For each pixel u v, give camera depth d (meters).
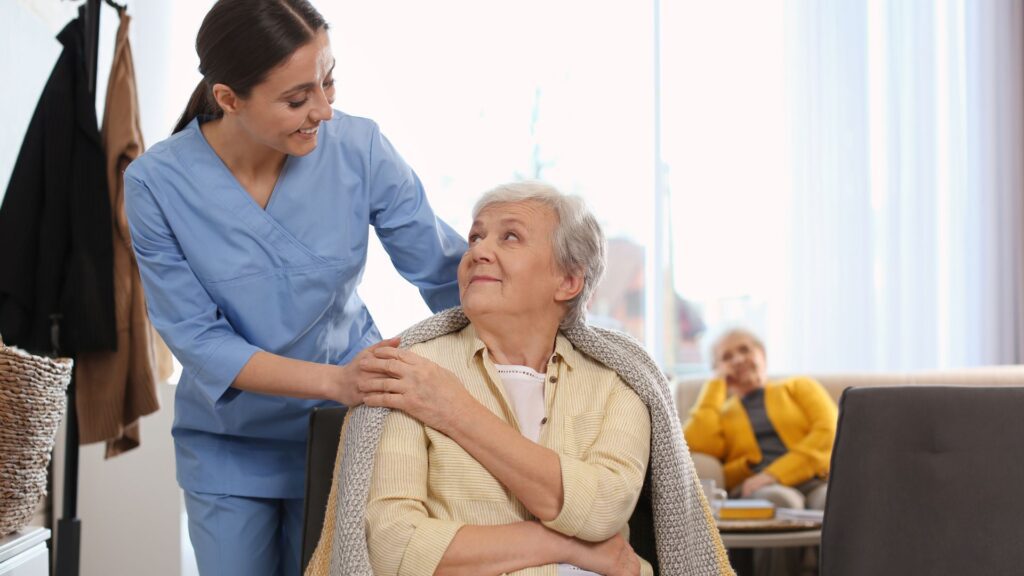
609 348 1.52
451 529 1.33
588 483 1.36
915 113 4.34
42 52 2.80
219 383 1.54
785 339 4.33
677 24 4.37
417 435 1.40
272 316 1.62
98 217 2.44
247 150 1.58
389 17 3.94
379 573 1.34
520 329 1.50
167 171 1.57
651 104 4.36
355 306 1.78
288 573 1.77
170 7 3.43
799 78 4.33
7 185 2.54
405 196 1.72
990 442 1.57
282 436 1.67
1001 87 4.38
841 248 4.31
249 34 1.41
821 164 4.32
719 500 2.79
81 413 2.44
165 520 3.04
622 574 1.41
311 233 1.63
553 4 4.25
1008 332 4.35
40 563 1.76
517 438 1.37
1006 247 4.36
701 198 4.39
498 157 4.15
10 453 1.59
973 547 1.55
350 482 1.37
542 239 1.50
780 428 3.69
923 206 4.34
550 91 4.26
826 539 1.63
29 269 2.38
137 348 2.51
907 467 1.60
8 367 1.57
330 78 1.51
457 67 4.03
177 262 1.59
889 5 4.34
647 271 4.38
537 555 1.35
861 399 1.64
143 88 3.39
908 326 4.34
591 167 4.32
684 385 3.99
